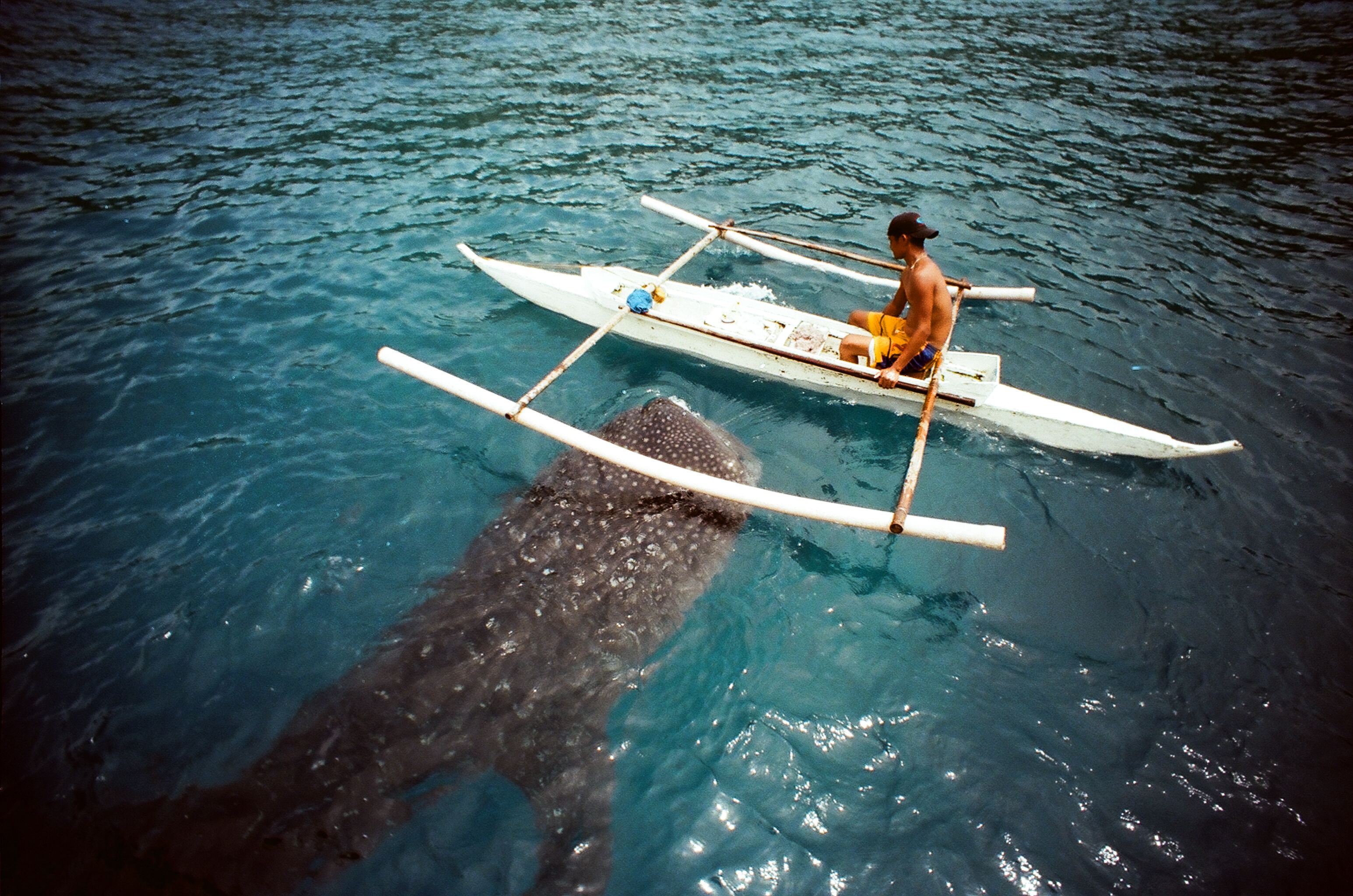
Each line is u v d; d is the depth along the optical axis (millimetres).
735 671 3672
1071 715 3562
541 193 8211
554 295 6180
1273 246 7453
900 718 3535
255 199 7918
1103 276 7008
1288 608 4066
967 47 12750
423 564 4207
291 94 10398
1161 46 12969
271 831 2928
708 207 8070
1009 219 7918
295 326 6082
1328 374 5805
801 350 5660
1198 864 3041
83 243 7098
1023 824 3160
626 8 14055
